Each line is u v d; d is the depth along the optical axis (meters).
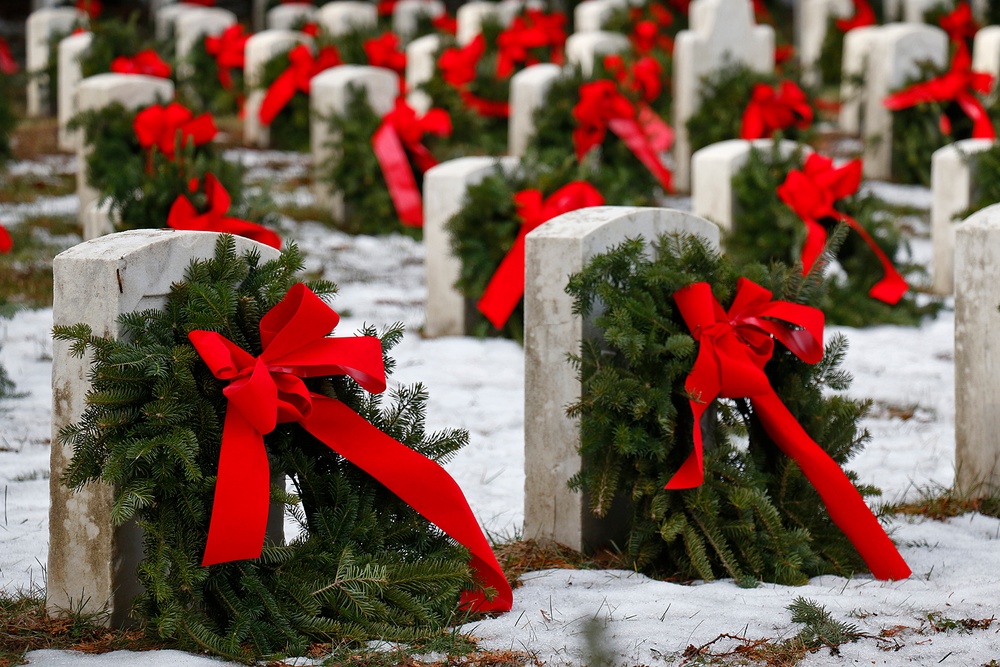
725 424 8.88
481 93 27.28
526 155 17.36
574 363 8.77
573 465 8.93
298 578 7.18
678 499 8.54
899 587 8.40
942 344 16.89
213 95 32.78
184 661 6.70
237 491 6.88
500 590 7.75
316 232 22.14
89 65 26.42
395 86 23.66
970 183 19.08
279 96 27.84
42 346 15.26
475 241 16.44
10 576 8.30
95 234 15.94
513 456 11.83
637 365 8.48
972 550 9.28
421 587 7.43
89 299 7.07
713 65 26.75
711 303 8.51
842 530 8.70
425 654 6.92
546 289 8.93
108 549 7.15
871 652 7.07
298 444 7.61
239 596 7.13
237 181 16.00
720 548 8.39
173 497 7.01
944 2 37.28
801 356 8.78
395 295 18.92
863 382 14.93
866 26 37.06
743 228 17.39
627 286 8.77
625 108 23.14
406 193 21.95
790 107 25.73
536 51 31.41
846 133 31.70
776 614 7.59
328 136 22.89
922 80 26.72
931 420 13.37
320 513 7.43
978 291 10.39
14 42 45.75
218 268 7.45
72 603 7.28
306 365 7.27
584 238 8.77
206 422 7.04
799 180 16.95
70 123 19.42
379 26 37.69
